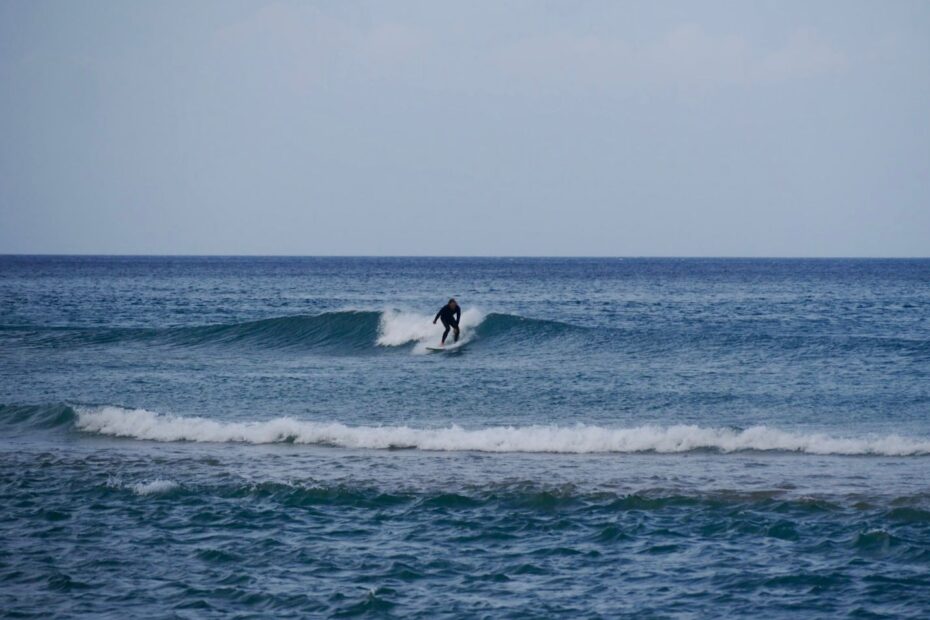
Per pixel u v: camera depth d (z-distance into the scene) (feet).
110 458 194.39
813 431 219.41
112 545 136.56
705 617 108.37
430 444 205.16
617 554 132.57
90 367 329.52
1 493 165.99
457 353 366.63
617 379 294.46
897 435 213.25
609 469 184.65
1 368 325.83
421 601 113.80
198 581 121.08
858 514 150.71
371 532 143.23
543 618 108.27
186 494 164.55
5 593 116.78
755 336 372.79
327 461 191.42
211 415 239.91
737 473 180.86
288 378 300.81
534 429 209.46
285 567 126.72
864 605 111.34
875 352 342.44
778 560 128.88
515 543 137.69
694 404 252.42
